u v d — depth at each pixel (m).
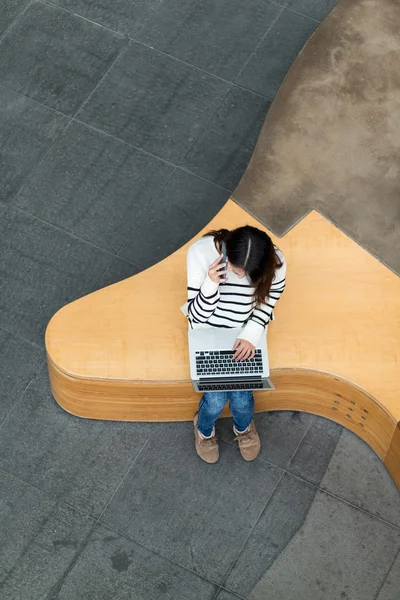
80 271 3.93
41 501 3.47
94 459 3.56
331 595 3.33
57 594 3.30
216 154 4.23
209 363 3.14
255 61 4.46
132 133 4.26
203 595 3.32
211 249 2.96
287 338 3.29
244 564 3.38
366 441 3.60
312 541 3.42
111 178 4.14
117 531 3.42
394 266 3.44
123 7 4.59
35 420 3.62
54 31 4.52
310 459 3.59
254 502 3.49
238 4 4.61
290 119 3.70
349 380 3.24
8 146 4.21
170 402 3.46
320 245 3.46
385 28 3.93
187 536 3.42
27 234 4.00
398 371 3.25
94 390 3.36
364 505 3.50
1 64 4.42
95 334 3.29
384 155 3.64
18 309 3.84
